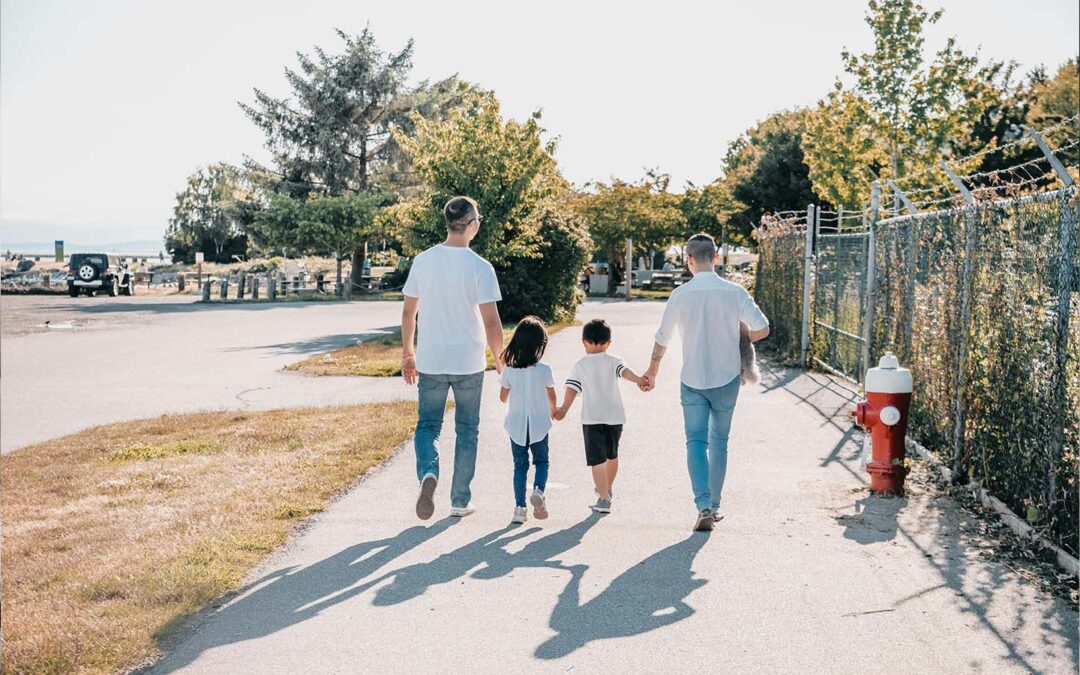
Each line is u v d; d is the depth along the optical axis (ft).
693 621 14.98
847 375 45.85
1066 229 18.62
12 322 95.61
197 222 313.12
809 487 23.98
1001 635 14.48
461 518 21.04
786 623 14.92
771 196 164.66
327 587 16.53
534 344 20.83
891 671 13.19
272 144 177.99
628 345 63.26
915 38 108.78
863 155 111.96
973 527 20.38
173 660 13.52
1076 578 16.97
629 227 171.83
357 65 177.78
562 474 25.48
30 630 14.53
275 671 13.15
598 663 13.39
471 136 85.81
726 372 20.65
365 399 40.55
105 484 24.98
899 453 23.06
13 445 32.68
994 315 22.40
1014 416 21.01
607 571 17.40
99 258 155.12
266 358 60.13
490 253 83.05
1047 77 121.19
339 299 147.84
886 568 17.65
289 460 27.20
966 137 114.42
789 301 57.98
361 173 183.01
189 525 20.35
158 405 41.01
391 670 13.16
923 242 29.81
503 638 14.28
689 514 21.42
